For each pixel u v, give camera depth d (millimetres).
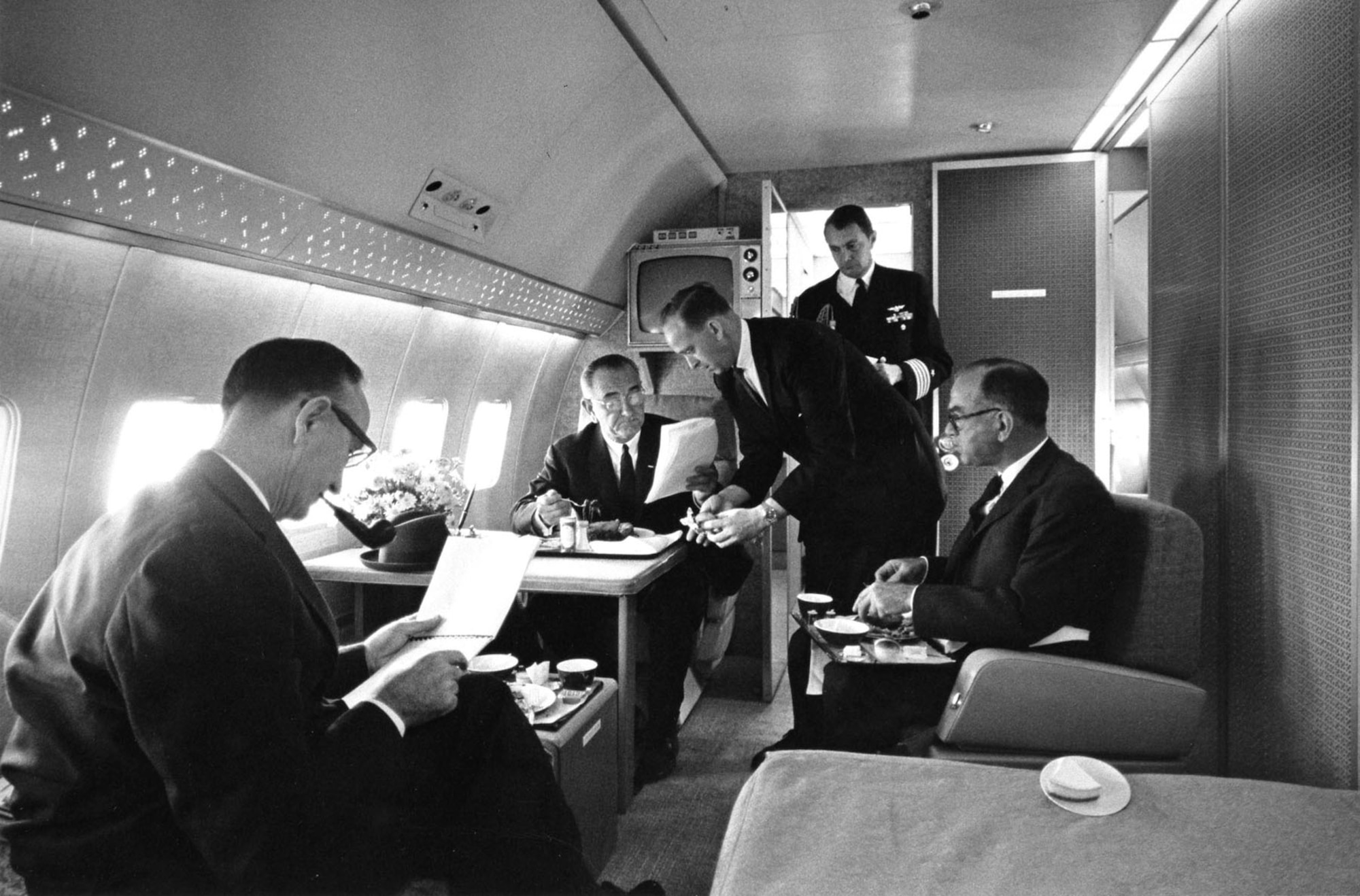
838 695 2311
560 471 3896
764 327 3186
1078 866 1001
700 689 3906
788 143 4316
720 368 3219
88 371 1993
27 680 1325
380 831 1368
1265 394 2262
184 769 1177
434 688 1595
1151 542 1990
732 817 1184
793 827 1117
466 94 2506
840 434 3109
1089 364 4613
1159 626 1963
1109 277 4578
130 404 2139
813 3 2820
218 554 1285
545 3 2453
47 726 1294
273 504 1548
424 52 2236
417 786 1570
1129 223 4531
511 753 1699
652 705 3170
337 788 1328
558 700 2262
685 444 3389
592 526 3420
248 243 2230
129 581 1256
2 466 1868
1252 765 2350
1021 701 1894
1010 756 1927
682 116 3818
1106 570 2031
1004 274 4672
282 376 1509
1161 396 3143
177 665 1189
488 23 2346
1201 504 2732
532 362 4516
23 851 1289
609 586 2656
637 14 2826
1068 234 4602
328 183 2316
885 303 4055
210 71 1787
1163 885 960
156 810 1290
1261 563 2291
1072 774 1180
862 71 3410
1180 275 2939
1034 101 3807
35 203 1651
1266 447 2262
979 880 978
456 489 3074
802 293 4238
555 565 2914
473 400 4078
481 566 2297
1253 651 2344
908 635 2342
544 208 3402
